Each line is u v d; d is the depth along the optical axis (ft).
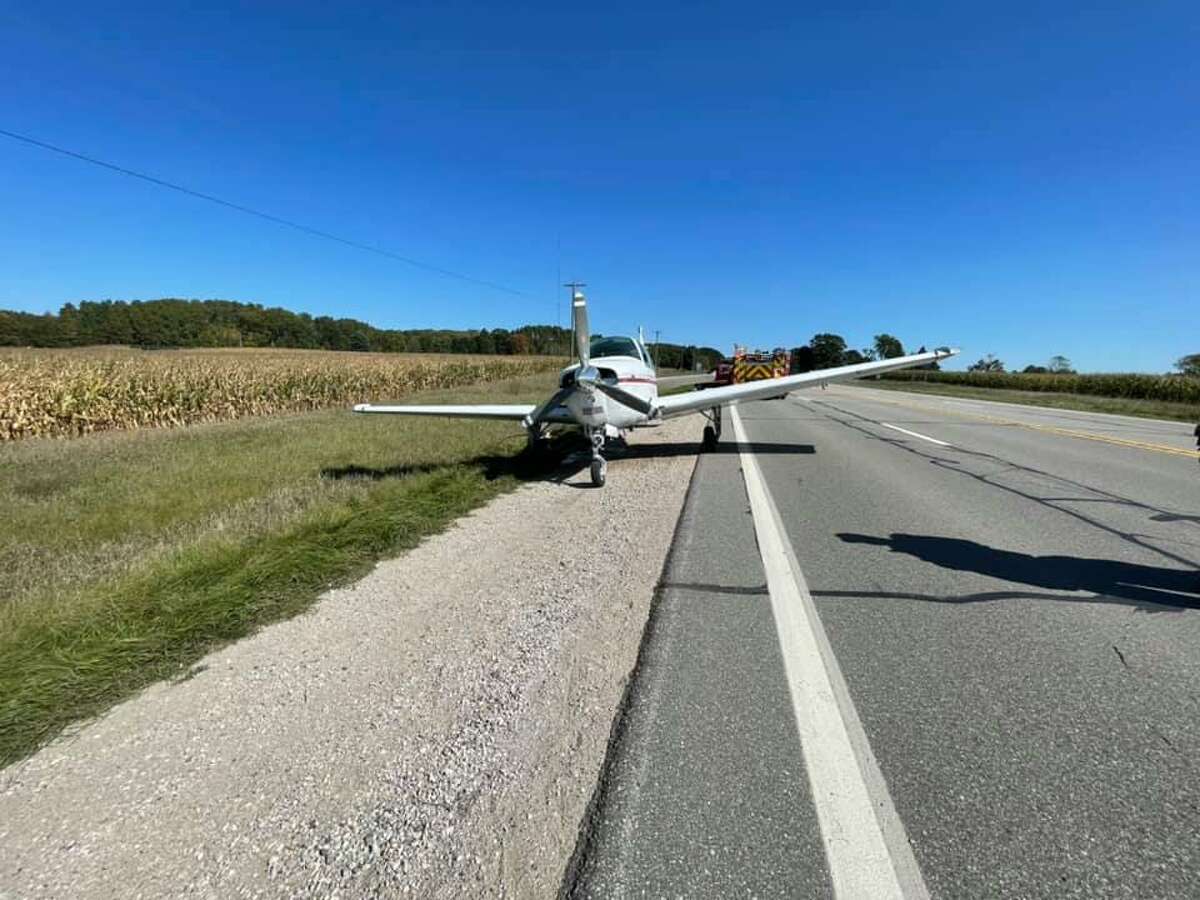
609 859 6.26
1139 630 11.44
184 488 23.26
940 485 25.26
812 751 7.91
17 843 6.71
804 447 37.70
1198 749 7.96
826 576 14.37
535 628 11.80
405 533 18.13
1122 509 20.93
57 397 42.96
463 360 118.11
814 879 5.96
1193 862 6.14
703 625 11.71
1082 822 6.69
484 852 6.44
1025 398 98.48
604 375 28.55
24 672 10.01
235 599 12.92
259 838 6.73
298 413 60.49
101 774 7.84
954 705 8.96
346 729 8.70
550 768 7.73
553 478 27.89
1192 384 92.12
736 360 80.79
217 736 8.59
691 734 8.30
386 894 5.96
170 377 52.95
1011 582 13.96
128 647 10.97
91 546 16.76
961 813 6.82
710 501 22.50
